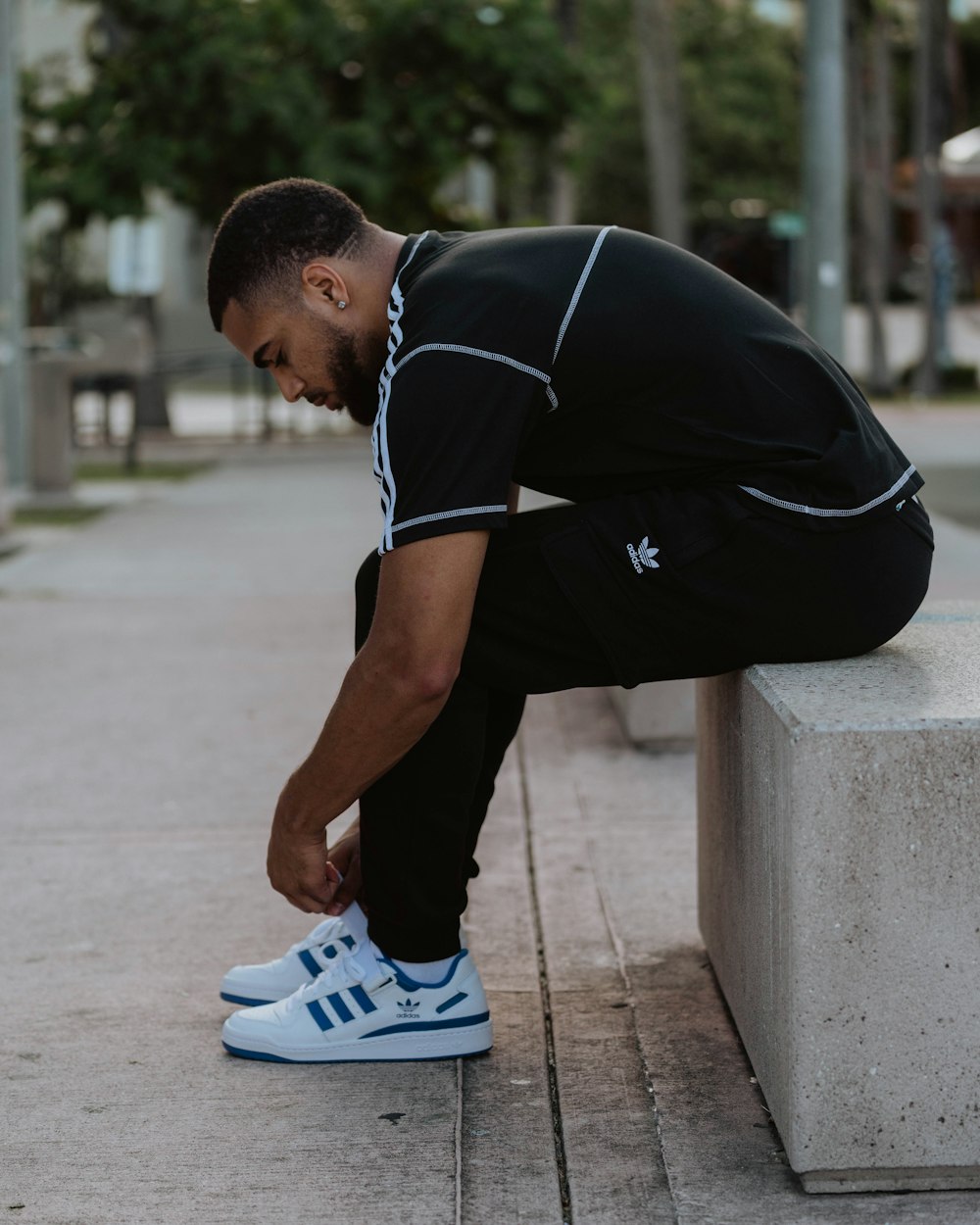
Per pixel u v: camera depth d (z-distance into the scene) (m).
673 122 19.53
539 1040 2.35
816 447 2.00
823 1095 1.85
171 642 5.46
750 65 34.22
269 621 5.83
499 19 14.27
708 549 1.99
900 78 37.22
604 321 1.96
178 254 29.20
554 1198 1.90
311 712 4.45
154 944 2.75
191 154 13.72
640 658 2.07
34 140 14.40
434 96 14.01
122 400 23.22
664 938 2.75
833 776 1.79
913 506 2.13
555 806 3.57
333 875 2.25
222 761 3.95
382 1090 2.19
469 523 1.89
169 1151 2.02
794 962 1.83
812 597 2.02
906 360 27.19
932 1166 1.87
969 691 1.93
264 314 2.10
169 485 11.15
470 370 1.90
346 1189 1.92
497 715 2.28
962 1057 1.84
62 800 3.63
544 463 2.04
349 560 7.36
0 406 10.56
